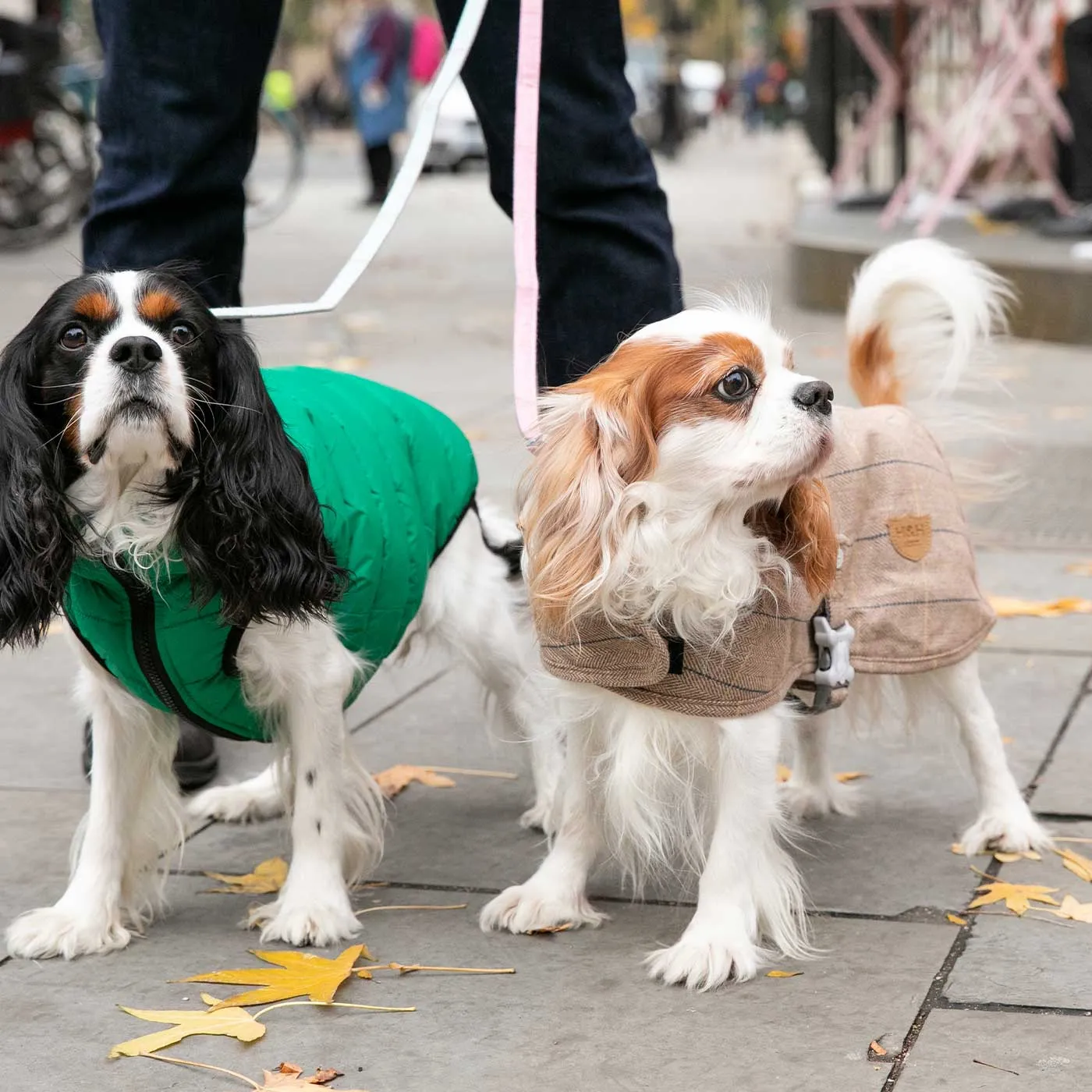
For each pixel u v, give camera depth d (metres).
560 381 3.62
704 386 2.59
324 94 42.50
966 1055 2.37
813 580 2.80
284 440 2.76
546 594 2.67
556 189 3.49
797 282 9.91
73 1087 2.35
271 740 3.05
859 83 13.54
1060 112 10.07
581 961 2.76
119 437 2.55
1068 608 4.64
